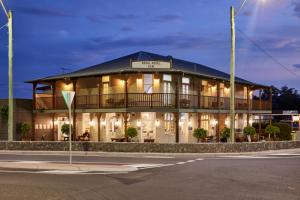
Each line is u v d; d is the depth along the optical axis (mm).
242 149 26812
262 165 18938
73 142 27516
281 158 23250
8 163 19125
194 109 33844
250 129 36062
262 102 44906
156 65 32312
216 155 25141
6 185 13078
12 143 28312
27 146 28000
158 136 33719
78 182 13773
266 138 39094
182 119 35469
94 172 16594
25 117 38812
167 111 32281
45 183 13523
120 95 34312
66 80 37500
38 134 38938
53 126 38094
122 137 33938
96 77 35875
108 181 14016
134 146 26500
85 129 37469
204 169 17328
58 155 25578
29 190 12141
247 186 12828
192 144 25984
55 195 11336
